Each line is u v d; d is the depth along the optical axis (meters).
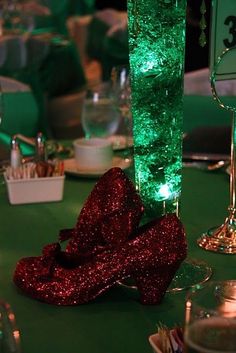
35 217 1.75
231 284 1.06
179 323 1.25
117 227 1.31
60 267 1.35
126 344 1.20
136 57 1.35
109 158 2.03
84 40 6.07
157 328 1.23
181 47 1.35
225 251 1.53
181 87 1.38
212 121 2.80
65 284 1.32
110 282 1.31
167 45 1.34
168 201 1.41
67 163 2.09
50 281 1.33
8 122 2.82
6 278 1.43
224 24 1.48
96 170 2.01
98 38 5.62
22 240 1.62
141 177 1.41
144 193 1.41
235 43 1.49
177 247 1.29
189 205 1.82
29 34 5.10
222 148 2.19
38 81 4.68
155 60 1.35
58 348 1.20
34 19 5.91
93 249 1.35
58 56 4.71
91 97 2.38
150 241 1.29
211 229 1.61
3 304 1.05
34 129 2.90
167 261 1.28
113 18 5.60
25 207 1.82
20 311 1.31
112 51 5.09
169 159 1.40
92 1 6.86
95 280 1.30
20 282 1.36
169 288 1.36
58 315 1.29
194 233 1.63
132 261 1.29
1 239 1.63
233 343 0.93
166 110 1.37
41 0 6.13
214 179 2.01
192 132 2.29
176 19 1.33
